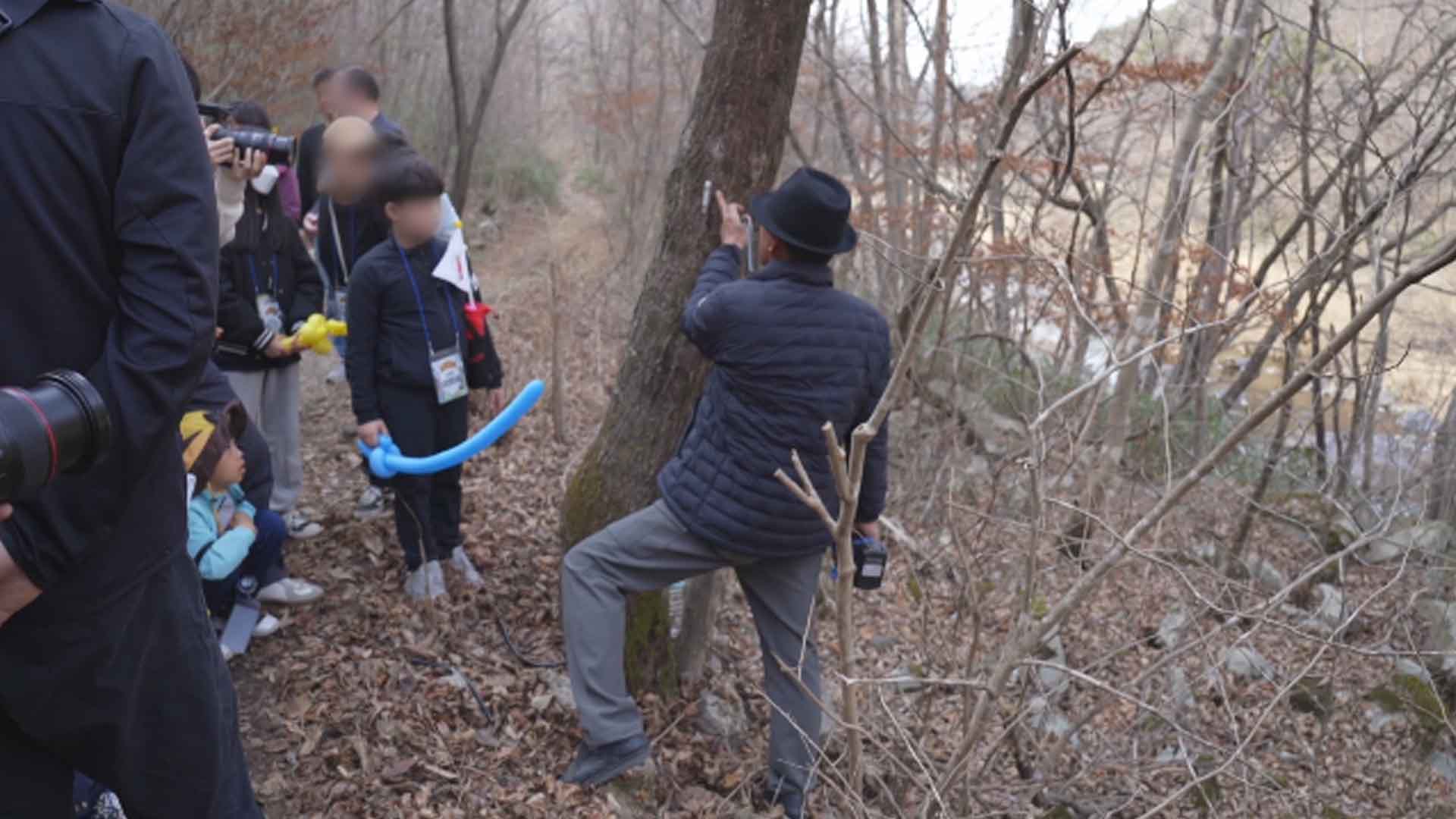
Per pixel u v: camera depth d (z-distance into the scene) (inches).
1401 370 342.0
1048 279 223.6
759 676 166.1
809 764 127.6
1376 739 180.4
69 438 59.1
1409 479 265.6
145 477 69.4
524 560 173.2
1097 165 278.1
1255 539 257.9
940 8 266.1
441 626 149.1
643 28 422.3
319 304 167.9
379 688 134.3
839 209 115.0
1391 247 231.0
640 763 123.0
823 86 308.5
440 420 154.7
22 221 62.6
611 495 140.8
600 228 479.2
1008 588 168.2
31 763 71.1
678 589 148.9
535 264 423.8
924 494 225.8
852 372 119.0
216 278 68.1
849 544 95.0
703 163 133.0
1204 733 156.7
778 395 117.1
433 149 466.6
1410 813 162.4
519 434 233.5
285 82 296.2
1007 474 223.3
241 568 138.8
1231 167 260.7
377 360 149.3
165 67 66.2
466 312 153.6
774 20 128.5
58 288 64.6
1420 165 183.3
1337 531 254.7
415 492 150.9
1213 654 146.6
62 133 62.4
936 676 142.3
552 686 141.8
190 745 76.7
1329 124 247.9
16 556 61.8
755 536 120.3
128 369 64.1
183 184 65.8
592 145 584.7
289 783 116.1
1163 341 107.5
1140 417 274.4
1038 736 147.2
